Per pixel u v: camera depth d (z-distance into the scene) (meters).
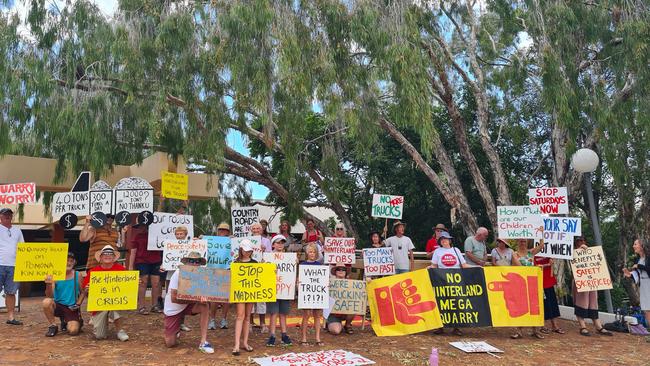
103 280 8.09
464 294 9.48
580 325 10.12
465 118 20.44
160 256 10.80
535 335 9.56
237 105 11.28
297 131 12.12
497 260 10.11
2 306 11.27
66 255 8.60
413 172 20.28
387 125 15.66
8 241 9.52
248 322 7.88
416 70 11.53
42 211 19.25
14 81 11.05
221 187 19.52
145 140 13.16
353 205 22.00
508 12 14.76
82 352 7.55
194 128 11.70
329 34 11.44
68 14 11.88
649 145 12.68
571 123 12.53
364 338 9.07
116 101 12.56
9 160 13.84
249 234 12.30
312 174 18.33
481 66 18.12
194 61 11.00
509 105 17.98
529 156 21.52
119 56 10.76
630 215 16.34
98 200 9.97
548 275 10.16
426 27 14.06
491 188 20.62
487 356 7.98
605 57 13.55
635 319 10.49
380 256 10.80
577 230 9.78
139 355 7.44
